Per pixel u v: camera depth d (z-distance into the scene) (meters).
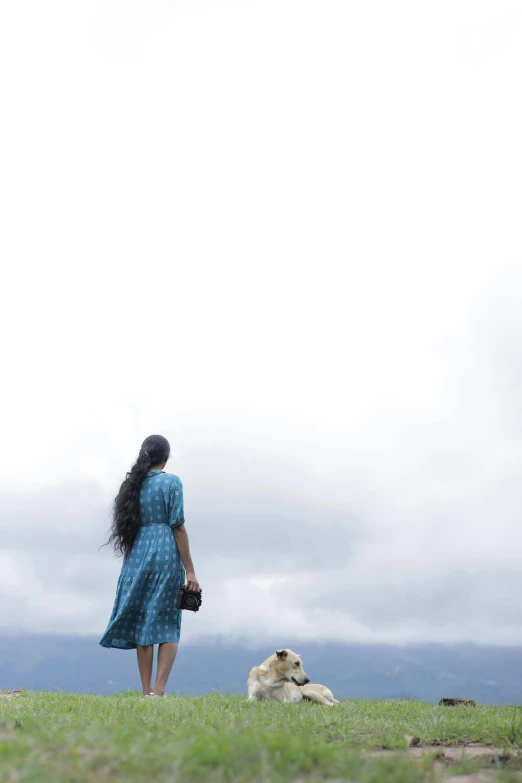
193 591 7.77
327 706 8.02
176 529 7.86
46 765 2.88
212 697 8.42
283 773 3.15
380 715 6.95
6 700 6.73
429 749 4.59
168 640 7.68
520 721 5.19
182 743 3.47
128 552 7.91
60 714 5.07
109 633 7.72
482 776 3.31
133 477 7.93
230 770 3.05
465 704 9.78
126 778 2.89
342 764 3.36
